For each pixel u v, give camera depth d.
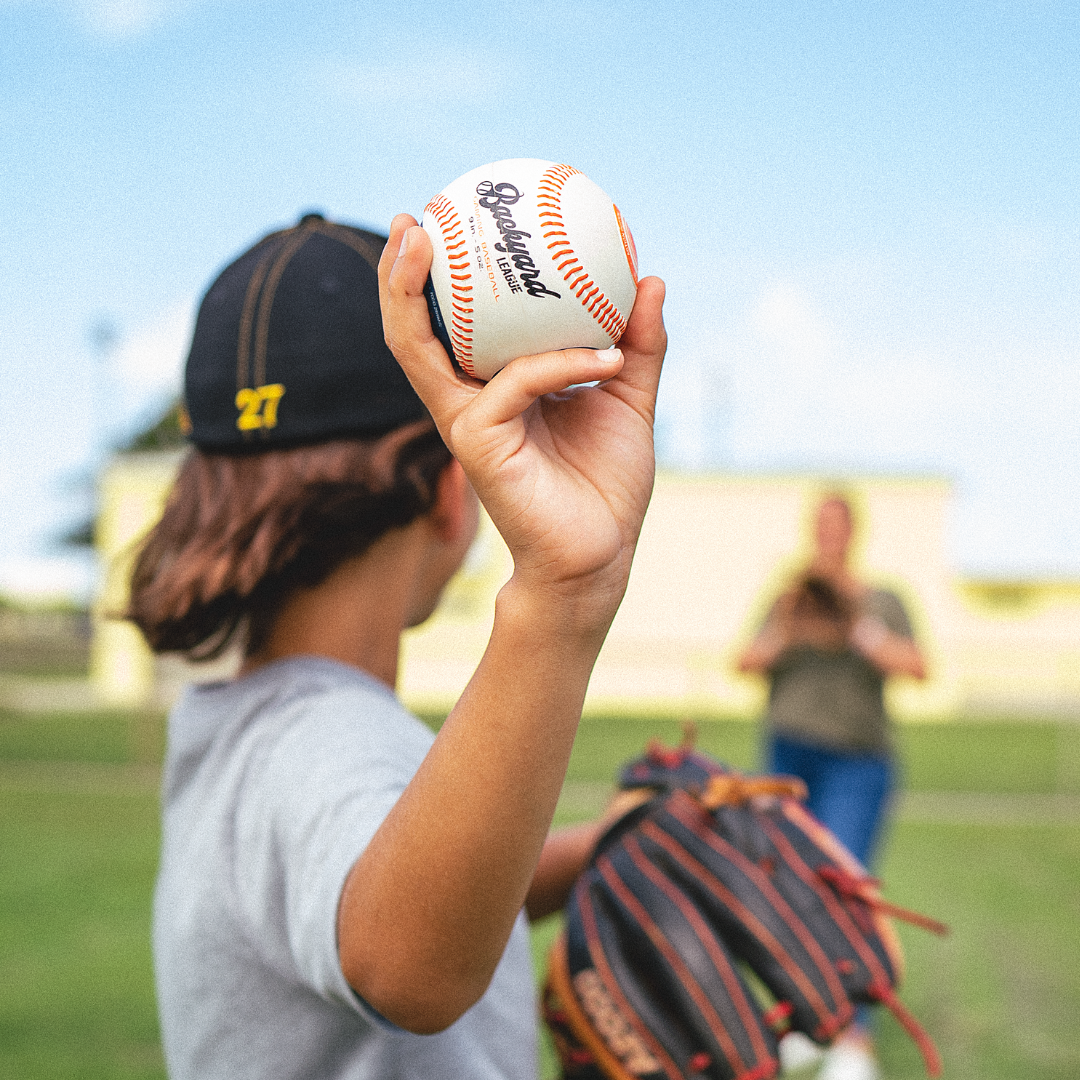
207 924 0.97
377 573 1.09
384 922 0.78
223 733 1.04
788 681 4.04
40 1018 3.94
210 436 1.11
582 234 0.90
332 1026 0.93
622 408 0.86
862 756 3.96
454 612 20.11
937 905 5.84
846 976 1.30
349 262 1.11
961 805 9.95
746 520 20.64
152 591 1.11
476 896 0.77
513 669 0.77
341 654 1.08
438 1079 0.95
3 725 16.22
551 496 0.77
